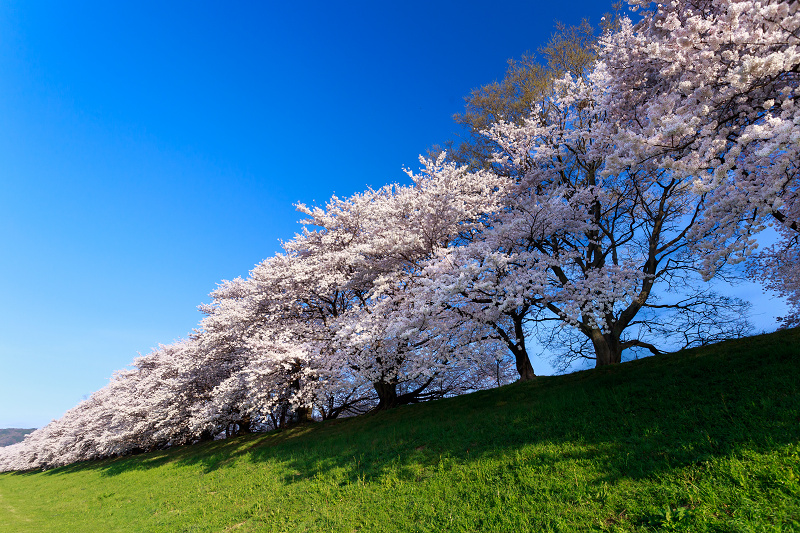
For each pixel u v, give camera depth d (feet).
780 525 14.29
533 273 37.35
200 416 68.64
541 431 30.42
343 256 53.42
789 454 18.11
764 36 22.03
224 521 33.42
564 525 18.16
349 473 34.45
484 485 24.54
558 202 41.91
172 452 88.94
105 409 104.83
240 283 78.02
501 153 59.26
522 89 63.72
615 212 49.85
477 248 40.01
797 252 39.47
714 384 28.71
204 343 71.56
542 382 47.47
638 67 36.63
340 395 75.87
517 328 49.42
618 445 24.13
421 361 44.42
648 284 47.65
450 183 48.91
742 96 24.09
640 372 37.04
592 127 45.75
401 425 45.09
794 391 23.63
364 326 44.88
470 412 42.83
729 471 18.11
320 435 54.44
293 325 62.28
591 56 57.36
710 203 28.89
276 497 34.91
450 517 22.25
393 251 45.91
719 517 15.90
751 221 25.17
